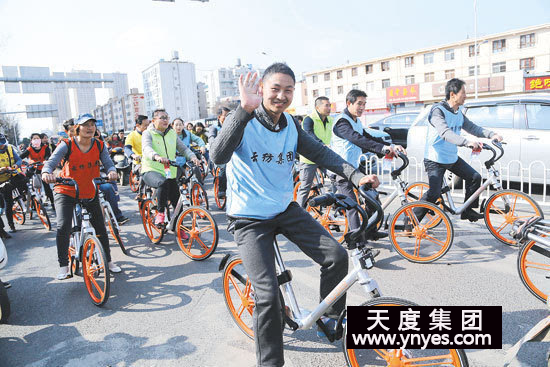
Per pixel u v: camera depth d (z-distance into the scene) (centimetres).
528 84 3084
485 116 701
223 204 719
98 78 5834
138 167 718
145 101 10256
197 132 1129
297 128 234
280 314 213
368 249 204
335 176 436
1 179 670
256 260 216
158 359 262
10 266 485
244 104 185
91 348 280
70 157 383
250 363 253
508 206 432
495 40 3662
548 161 625
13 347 288
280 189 225
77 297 373
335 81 5006
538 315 284
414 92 3831
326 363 246
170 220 494
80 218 392
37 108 5381
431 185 439
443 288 337
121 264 458
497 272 364
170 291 373
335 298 215
